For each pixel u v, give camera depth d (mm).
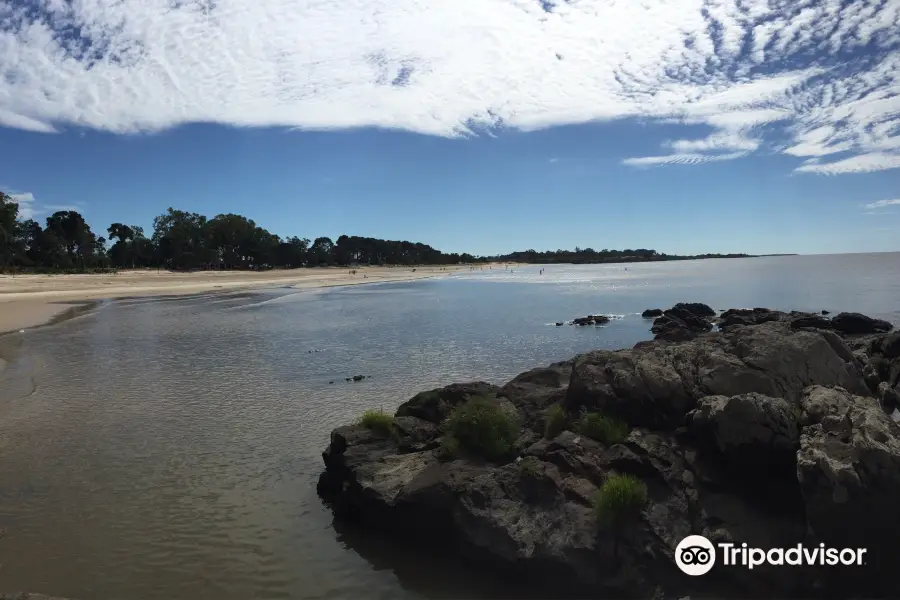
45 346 32219
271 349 31250
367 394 20469
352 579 8844
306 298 73375
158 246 154375
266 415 17703
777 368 10312
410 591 8516
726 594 7699
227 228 163625
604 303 64250
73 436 15695
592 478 9195
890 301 56812
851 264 190625
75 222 134125
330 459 12273
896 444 7473
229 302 65625
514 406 13148
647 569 7910
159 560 9367
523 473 9445
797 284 88938
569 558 8086
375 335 37375
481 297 75375
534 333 38344
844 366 10805
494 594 8383
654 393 10344
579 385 11531
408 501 9758
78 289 78125
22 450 14594
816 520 7516
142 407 18719
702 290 82375
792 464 8289
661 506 8453
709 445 9047
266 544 9875
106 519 10805
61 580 8781
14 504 11461
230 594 8453
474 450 11164
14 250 117312
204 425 16656
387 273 172000
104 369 25484
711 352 11055
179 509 11219
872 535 7266
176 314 51625
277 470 13195
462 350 30891
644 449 9344
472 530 8953
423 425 12555
